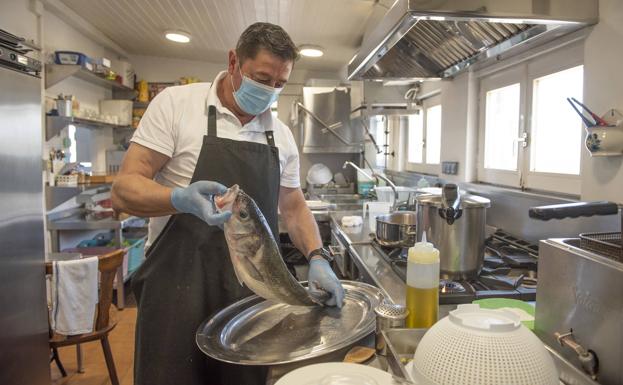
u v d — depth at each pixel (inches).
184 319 43.1
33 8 119.6
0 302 71.2
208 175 45.3
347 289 48.8
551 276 32.0
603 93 53.1
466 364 23.6
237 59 44.9
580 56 62.4
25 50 79.6
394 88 130.0
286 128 55.5
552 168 71.0
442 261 50.3
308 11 127.9
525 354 23.6
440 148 111.6
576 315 29.4
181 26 146.6
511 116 83.2
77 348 94.8
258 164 47.2
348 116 178.1
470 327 24.9
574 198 62.9
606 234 31.8
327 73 212.7
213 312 43.6
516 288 47.3
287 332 37.5
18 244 75.1
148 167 45.2
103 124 161.8
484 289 47.6
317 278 46.4
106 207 153.9
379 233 70.0
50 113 127.6
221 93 49.2
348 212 119.3
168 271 44.2
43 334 82.1
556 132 69.6
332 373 27.2
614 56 51.1
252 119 49.6
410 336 32.0
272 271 39.1
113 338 113.7
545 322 32.8
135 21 143.5
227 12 131.3
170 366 42.4
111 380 84.7
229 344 35.0
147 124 45.6
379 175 126.0
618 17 50.4
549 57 69.7
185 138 46.1
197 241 44.4
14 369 74.7
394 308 36.2
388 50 77.0
